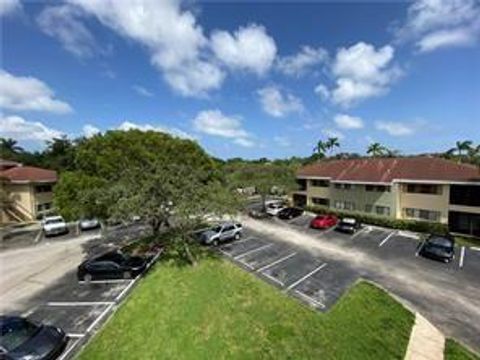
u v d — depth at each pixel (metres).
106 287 19.69
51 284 20.44
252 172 48.47
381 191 37.12
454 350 13.81
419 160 38.25
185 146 34.75
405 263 24.03
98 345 13.67
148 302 17.22
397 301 18.06
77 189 25.03
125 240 30.89
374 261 24.53
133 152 29.16
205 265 23.03
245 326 15.17
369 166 41.38
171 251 25.95
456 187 31.88
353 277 21.42
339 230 33.53
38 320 15.84
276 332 14.79
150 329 14.77
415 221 33.53
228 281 20.31
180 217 20.84
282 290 19.44
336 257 25.53
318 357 13.38
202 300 17.45
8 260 25.64
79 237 32.62
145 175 22.41
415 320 16.19
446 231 31.31
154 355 13.07
